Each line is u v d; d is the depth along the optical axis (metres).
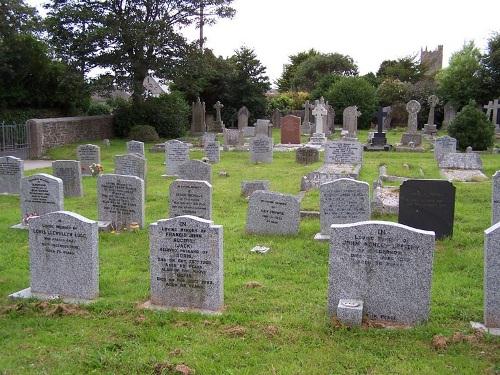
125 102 41.78
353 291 7.03
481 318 7.10
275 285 8.55
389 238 6.81
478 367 5.71
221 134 42.97
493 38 49.97
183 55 38.41
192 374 5.69
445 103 52.22
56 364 5.97
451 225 10.78
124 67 37.47
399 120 52.75
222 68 51.94
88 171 21.70
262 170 22.11
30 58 34.94
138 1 36.88
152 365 5.85
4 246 11.09
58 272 8.02
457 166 20.31
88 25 35.84
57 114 38.78
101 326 6.95
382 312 6.96
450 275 8.90
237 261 9.90
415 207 10.87
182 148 21.27
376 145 30.11
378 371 5.71
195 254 7.44
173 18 38.59
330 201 11.32
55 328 6.91
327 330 6.67
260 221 11.79
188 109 44.75
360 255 6.95
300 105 61.41
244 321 7.02
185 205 12.34
